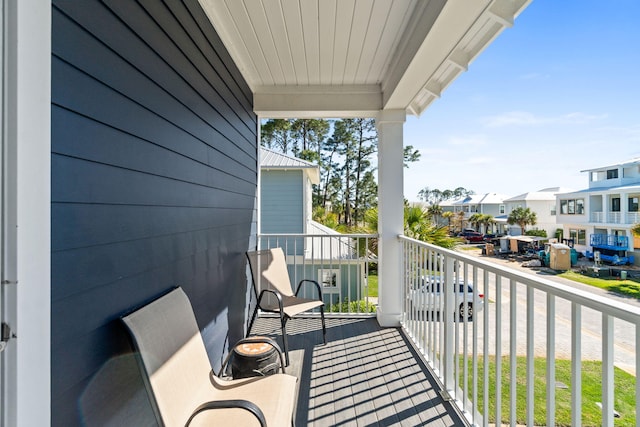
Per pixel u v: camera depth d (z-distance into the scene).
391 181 3.55
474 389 1.78
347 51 2.76
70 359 0.92
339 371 2.53
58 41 0.88
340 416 1.99
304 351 2.88
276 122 20.56
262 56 2.86
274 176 7.75
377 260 4.02
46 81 0.80
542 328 3.04
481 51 2.20
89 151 1.01
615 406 1.34
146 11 1.36
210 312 2.16
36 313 0.77
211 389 1.54
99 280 1.05
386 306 3.53
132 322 1.18
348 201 21.00
